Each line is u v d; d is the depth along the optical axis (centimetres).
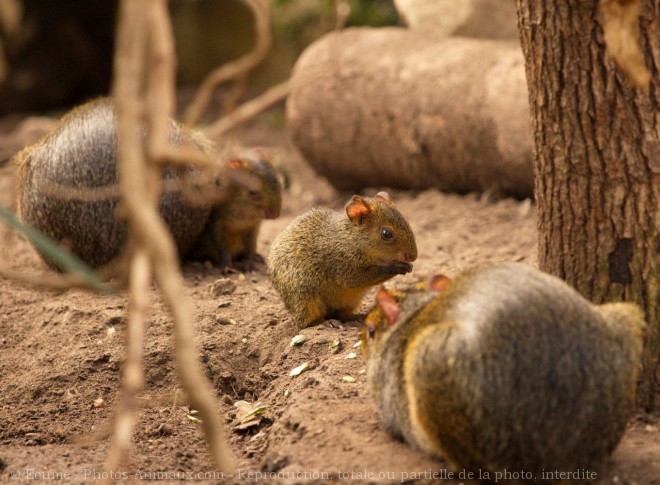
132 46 447
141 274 467
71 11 3194
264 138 2623
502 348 688
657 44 811
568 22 831
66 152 1342
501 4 2027
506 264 761
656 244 841
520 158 1667
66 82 3275
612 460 778
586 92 838
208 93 538
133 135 446
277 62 3138
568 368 691
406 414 780
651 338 855
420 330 754
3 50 3136
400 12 2175
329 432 852
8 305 1301
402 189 1956
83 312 1226
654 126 825
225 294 1299
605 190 852
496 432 688
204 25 3212
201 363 1122
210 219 1478
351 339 1098
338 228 1152
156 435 1000
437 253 1501
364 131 1909
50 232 1358
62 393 1102
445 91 1778
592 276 872
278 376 1070
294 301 1154
